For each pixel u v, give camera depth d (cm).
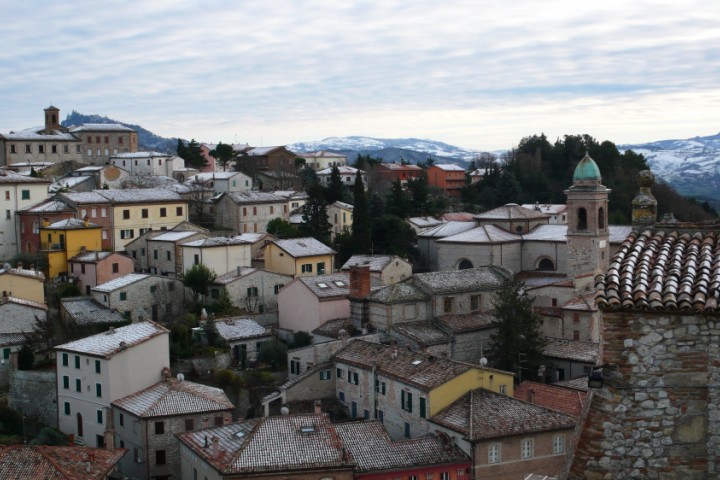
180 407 7262
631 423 1841
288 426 6334
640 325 1841
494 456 6256
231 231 13688
